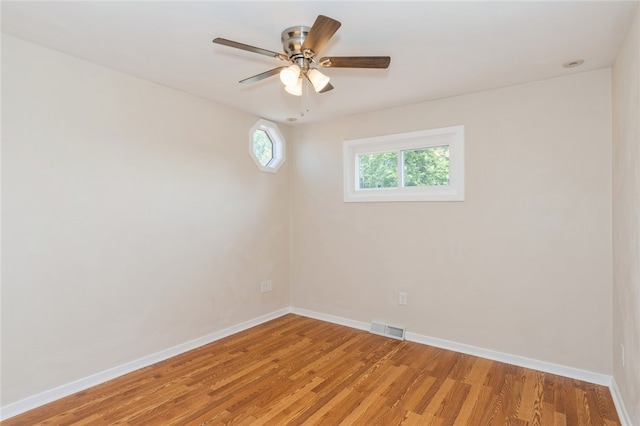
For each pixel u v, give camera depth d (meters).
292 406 2.39
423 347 3.41
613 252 2.61
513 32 2.16
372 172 3.97
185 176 3.31
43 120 2.40
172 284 3.20
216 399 2.47
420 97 3.37
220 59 2.59
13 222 2.27
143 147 2.98
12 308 2.27
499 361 3.10
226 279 3.71
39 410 2.31
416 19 2.02
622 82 2.27
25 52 2.31
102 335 2.71
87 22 2.07
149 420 2.22
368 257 3.90
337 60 2.07
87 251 2.63
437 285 3.45
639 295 1.84
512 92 3.05
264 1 1.85
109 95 2.75
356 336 3.70
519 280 3.03
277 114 3.98
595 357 2.73
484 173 3.18
